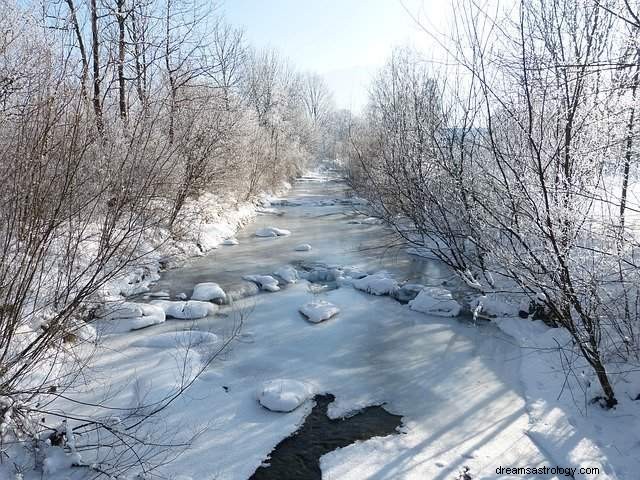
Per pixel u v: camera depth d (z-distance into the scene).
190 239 11.34
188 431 4.39
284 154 29.12
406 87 10.25
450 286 9.05
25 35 4.55
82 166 4.30
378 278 8.93
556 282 4.79
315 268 10.36
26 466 3.62
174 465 3.92
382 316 7.54
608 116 4.73
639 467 3.82
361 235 14.13
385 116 12.32
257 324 7.11
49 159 3.78
